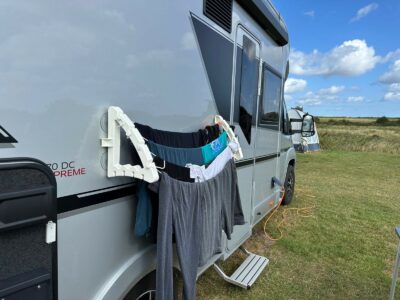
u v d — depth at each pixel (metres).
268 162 3.72
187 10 1.88
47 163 1.17
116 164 1.42
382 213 5.39
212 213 2.03
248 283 2.73
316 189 7.13
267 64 3.32
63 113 1.21
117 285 1.51
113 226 1.50
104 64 1.36
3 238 0.97
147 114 1.63
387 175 9.16
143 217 1.59
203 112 2.15
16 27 1.04
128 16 1.46
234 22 2.48
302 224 4.72
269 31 3.27
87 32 1.27
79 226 1.33
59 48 1.17
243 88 2.76
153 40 1.62
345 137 18.59
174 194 1.65
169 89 1.78
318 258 3.62
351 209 5.59
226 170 2.26
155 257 1.78
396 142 16.97
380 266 3.48
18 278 1.01
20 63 1.06
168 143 1.76
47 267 1.08
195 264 1.83
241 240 3.00
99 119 1.36
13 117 1.05
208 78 2.17
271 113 3.64
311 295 2.90
